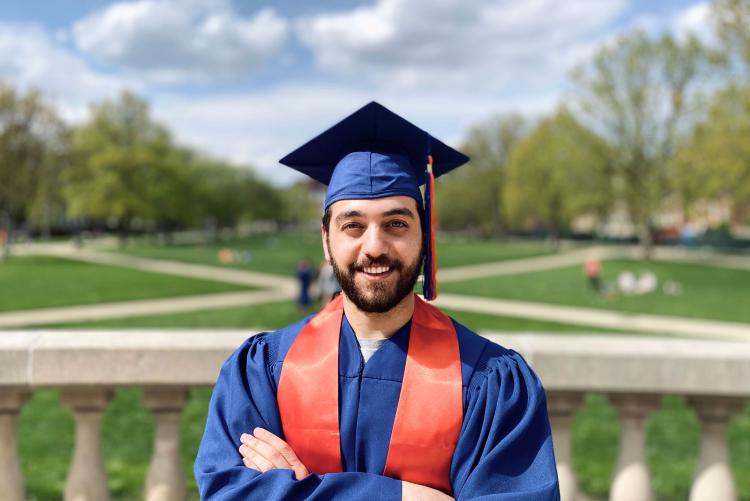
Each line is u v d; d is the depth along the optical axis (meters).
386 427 1.51
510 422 1.51
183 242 64.94
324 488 1.39
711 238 50.28
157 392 2.90
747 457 5.55
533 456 1.47
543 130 53.62
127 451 5.31
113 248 50.59
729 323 15.25
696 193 31.23
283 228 131.50
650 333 13.69
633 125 35.12
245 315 15.14
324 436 1.52
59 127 36.50
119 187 47.41
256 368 1.63
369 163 1.62
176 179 51.81
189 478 3.93
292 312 15.67
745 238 48.12
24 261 35.25
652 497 2.89
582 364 2.76
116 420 6.24
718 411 2.87
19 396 2.84
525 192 54.84
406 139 1.77
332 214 1.61
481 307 17.34
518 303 18.44
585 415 7.07
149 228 77.69
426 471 1.48
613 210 42.44
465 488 1.42
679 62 32.47
